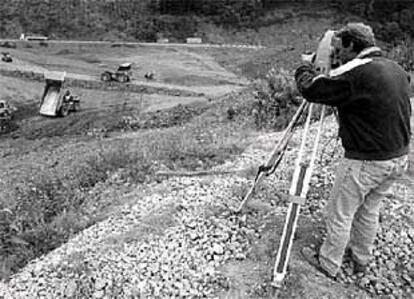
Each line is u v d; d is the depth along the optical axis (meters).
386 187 4.25
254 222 5.42
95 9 88.69
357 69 3.80
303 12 96.25
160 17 91.75
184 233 5.38
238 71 67.81
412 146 7.80
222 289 4.50
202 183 7.02
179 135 17.44
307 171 4.40
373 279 4.59
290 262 4.66
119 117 39.88
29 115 40.25
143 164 9.06
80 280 4.94
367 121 3.87
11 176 16.08
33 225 7.52
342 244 4.39
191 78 60.44
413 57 17.38
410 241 5.18
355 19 92.62
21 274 5.59
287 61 68.94
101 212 7.21
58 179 10.07
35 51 69.81
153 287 4.65
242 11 94.94
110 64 65.69
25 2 84.50
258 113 15.97
